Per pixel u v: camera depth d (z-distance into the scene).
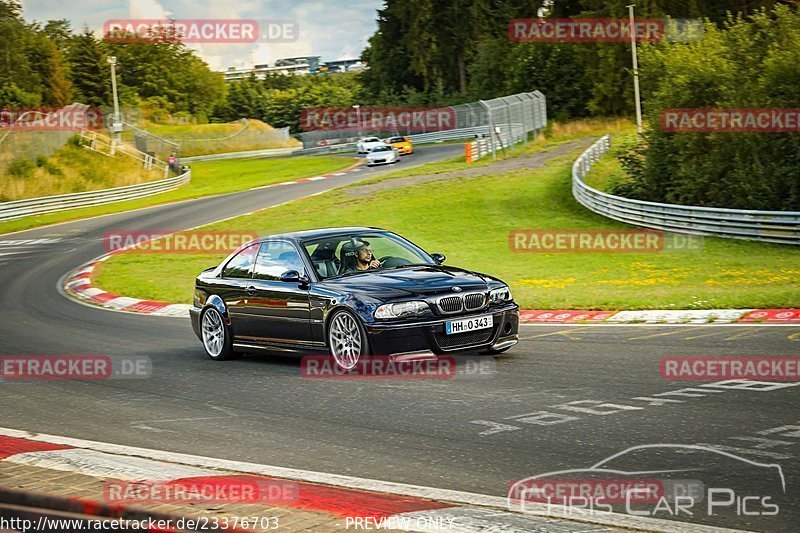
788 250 19.39
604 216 27.05
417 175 38.97
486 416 6.21
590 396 6.66
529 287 15.45
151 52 103.06
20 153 43.72
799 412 5.84
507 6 76.44
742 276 15.52
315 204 32.78
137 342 11.46
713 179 24.84
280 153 77.12
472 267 19.39
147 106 100.25
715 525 3.83
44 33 96.25
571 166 37.41
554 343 9.35
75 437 6.39
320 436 5.98
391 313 7.75
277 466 5.24
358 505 4.25
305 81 135.75
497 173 37.41
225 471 5.07
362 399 7.07
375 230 9.48
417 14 76.75
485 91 70.00
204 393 7.85
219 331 9.70
